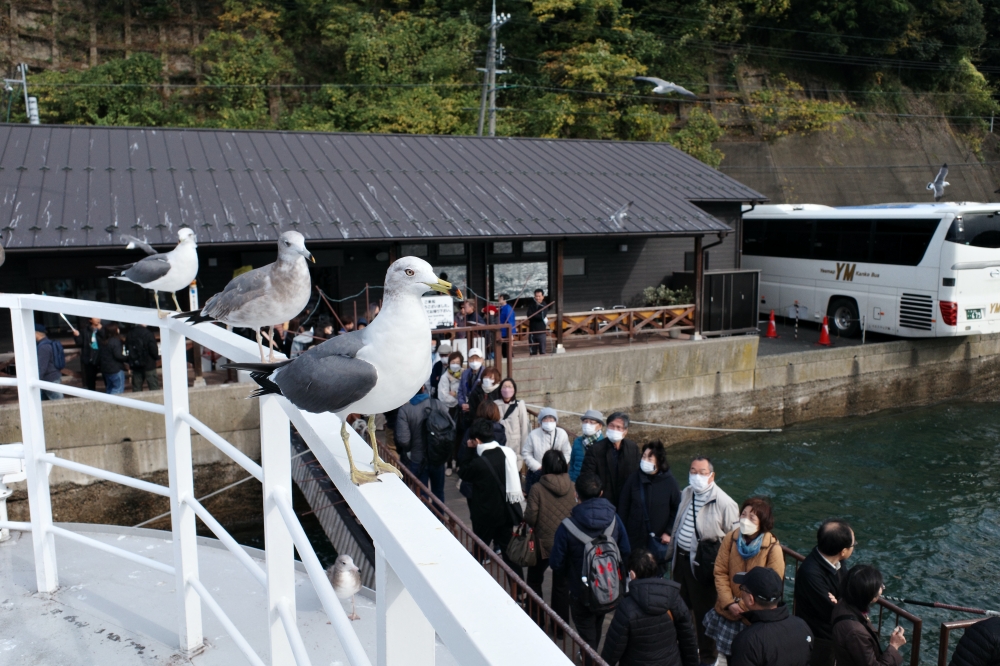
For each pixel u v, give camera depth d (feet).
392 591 5.47
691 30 134.92
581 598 20.11
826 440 60.85
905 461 55.36
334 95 110.42
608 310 61.36
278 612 8.37
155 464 43.83
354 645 5.86
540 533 23.04
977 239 64.80
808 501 47.85
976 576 37.68
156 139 58.23
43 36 116.47
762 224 85.20
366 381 7.66
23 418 12.82
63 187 49.78
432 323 47.93
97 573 14.07
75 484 42.32
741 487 50.60
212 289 53.52
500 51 97.50
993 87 163.43
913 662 19.26
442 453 29.66
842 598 16.79
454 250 61.26
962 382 71.26
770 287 84.48
